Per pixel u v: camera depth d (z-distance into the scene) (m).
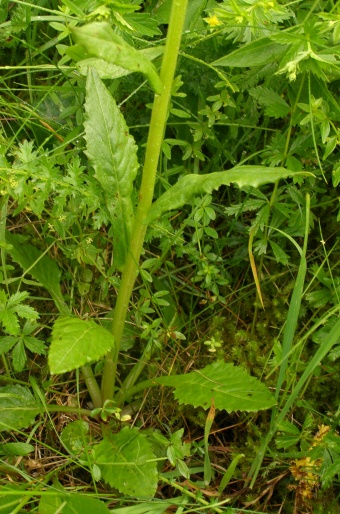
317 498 0.51
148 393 0.56
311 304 0.57
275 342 0.50
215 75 0.57
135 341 0.59
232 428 0.55
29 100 0.60
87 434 0.51
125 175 0.46
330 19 0.46
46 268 0.56
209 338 0.59
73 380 0.53
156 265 0.53
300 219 0.55
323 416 0.53
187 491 0.44
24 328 0.48
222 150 0.58
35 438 0.50
